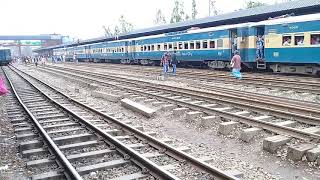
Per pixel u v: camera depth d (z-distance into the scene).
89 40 78.31
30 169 7.74
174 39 35.75
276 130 9.40
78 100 17.73
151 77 27.50
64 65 61.78
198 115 11.99
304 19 21.75
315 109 11.79
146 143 9.06
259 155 8.41
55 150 8.22
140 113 13.62
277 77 22.61
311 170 7.31
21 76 38.06
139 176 6.85
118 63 55.94
